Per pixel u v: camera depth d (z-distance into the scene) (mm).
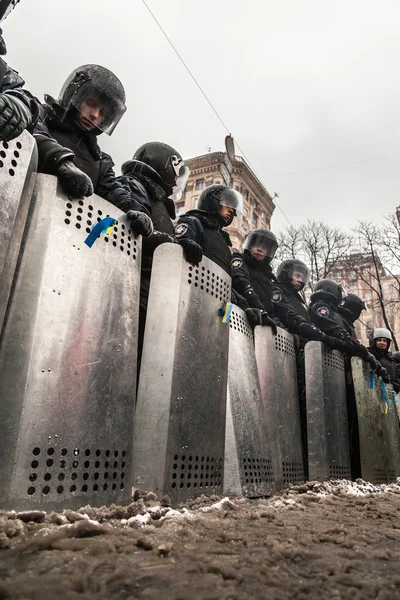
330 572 1332
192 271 3250
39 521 1624
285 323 5668
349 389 5980
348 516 2520
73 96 3000
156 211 3916
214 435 3166
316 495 3402
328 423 5090
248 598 1078
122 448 2381
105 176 3346
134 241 2775
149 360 2898
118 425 2381
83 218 2459
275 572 1280
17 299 2086
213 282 3475
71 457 2100
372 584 1227
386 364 7953
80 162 3129
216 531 1779
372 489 4535
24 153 2160
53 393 2082
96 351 2346
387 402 6543
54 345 2141
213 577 1218
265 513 2252
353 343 5859
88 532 1550
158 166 4078
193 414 2973
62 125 3080
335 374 5531
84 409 2211
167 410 2752
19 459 1884
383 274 17016
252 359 4129
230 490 3311
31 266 2168
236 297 4531
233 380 3729
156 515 1967
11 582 1064
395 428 6875
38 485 1940
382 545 1743
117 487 2305
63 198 2383
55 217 2311
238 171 25750
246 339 4137
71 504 2047
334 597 1126
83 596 1045
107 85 3000
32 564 1232
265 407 4285
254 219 26656
